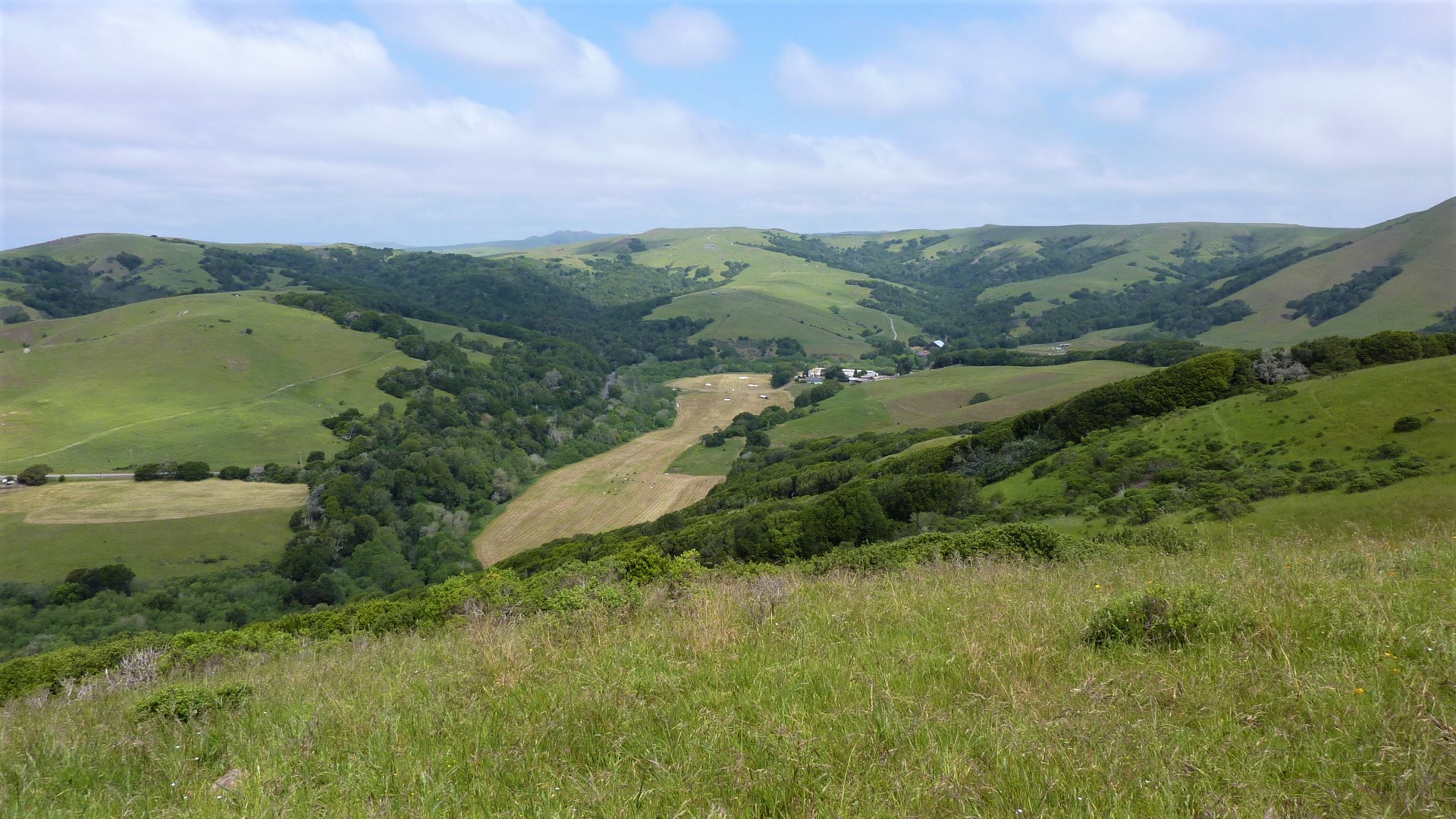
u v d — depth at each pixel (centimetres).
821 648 604
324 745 504
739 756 393
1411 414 3194
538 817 358
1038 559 1401
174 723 604
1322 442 3266
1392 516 2381
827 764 376
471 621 1057
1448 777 326
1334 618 546
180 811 415
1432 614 534
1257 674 459
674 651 623
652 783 382
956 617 685
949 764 366
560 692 533
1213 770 349
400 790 406
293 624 2367
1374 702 403
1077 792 337
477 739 464
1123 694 448
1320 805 323
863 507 3462
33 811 432
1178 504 3014
